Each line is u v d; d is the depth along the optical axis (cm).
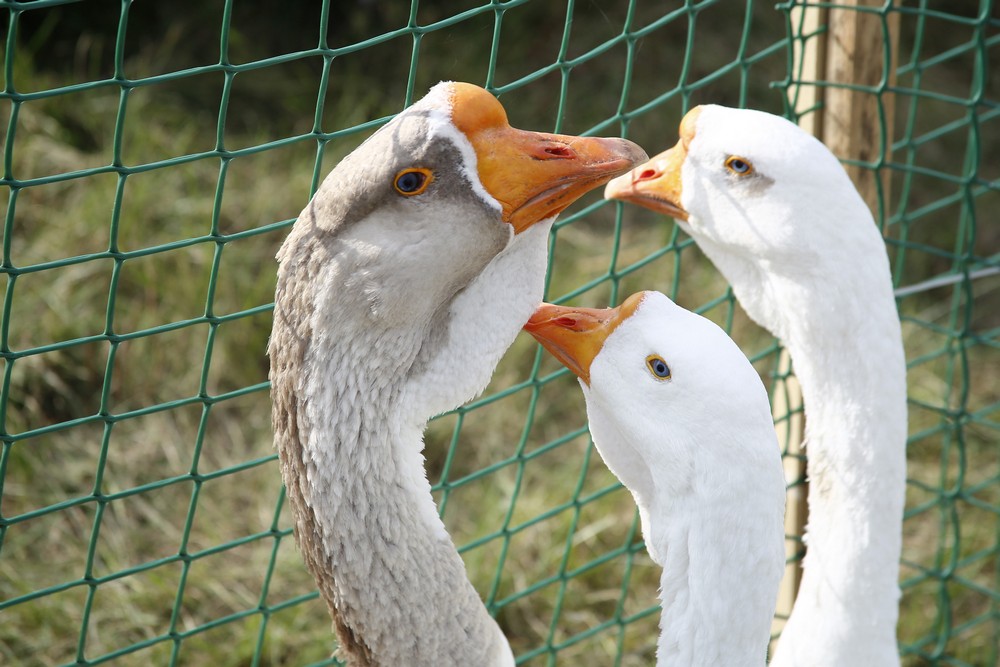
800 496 626
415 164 372
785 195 466
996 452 888
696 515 388
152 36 1078
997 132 1149
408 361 396
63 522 773
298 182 960
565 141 393
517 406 880
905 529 831
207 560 762
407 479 412
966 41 1212
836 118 566
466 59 1080
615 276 540
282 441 419
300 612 732
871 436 486
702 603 391
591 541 788
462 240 381
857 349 478
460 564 429
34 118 954
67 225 876
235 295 887
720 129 480
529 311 408
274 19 1109
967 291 649
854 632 501
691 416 384
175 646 502
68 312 845
